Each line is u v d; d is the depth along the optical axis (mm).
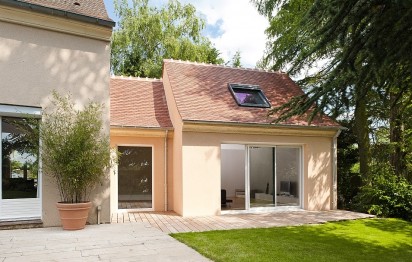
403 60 6324
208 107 12172
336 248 7703
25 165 8391
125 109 12680
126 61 29062
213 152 11719
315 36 6523
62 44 8781
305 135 13055
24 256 5895
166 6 30703
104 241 7062
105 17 9492
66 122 8461
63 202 8344
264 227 9641
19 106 8195
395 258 7207
